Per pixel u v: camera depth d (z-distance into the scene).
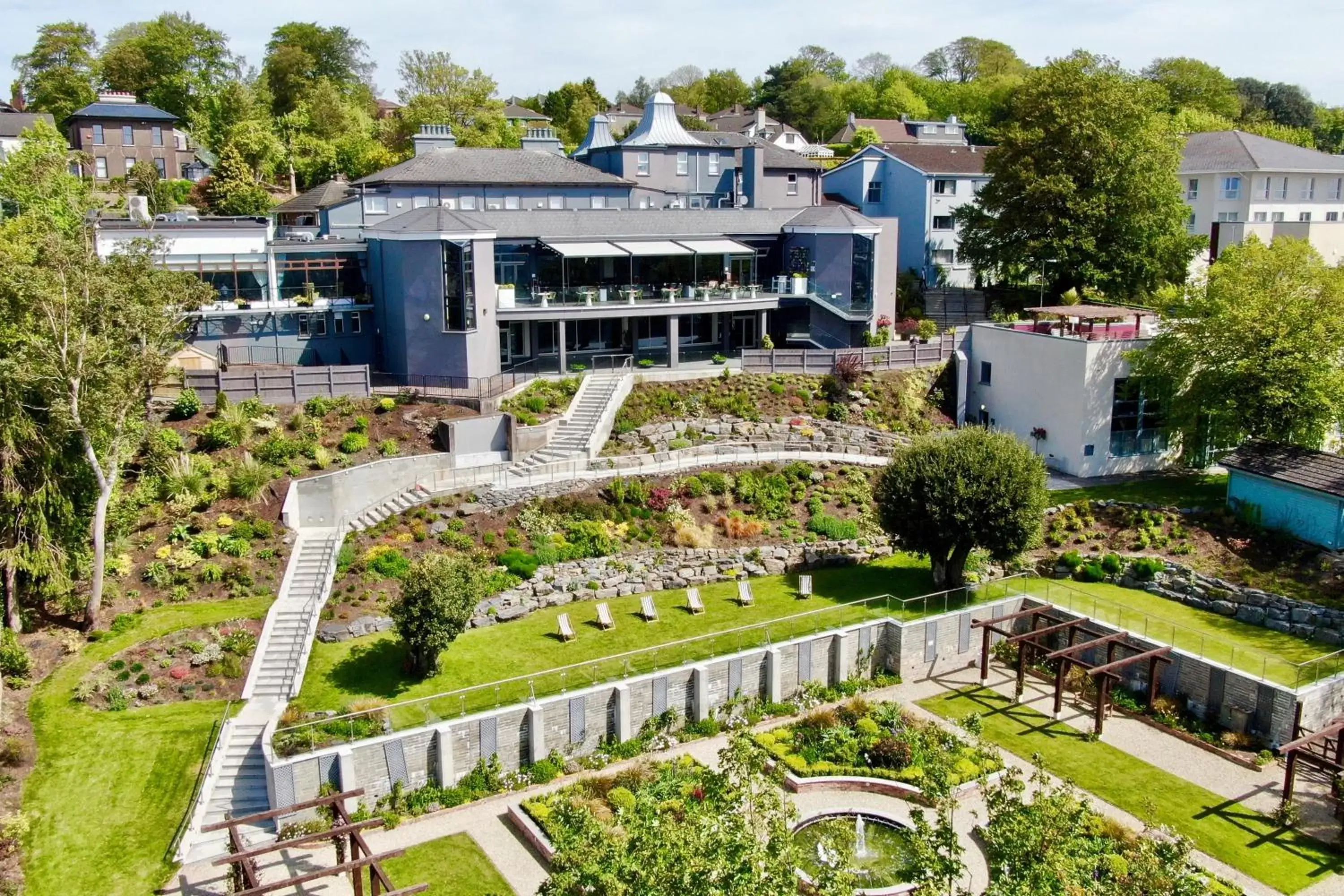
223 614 42.66
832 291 69.94
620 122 152.25
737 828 25.61
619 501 52.47
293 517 47.72
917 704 43.19
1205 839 34.41
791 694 43.16
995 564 51.38
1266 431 52.47
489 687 37.84
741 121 135.00
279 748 34.59
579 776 37.84
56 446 41.06
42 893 31.52
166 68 128.25
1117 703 43.09
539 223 66.50
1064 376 60.03
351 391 55.69
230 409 51.78
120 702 38.34
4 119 103.62
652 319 70.25
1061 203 71.31
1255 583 47.31
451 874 32.56
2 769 35.22
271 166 106.50
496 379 59.25
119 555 44.56
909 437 62.12
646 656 40.78
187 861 32.81
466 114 122.38
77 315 40.44
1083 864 26.22
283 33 144.12
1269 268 53.66
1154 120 74.25
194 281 47.53
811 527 53.31
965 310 79.44
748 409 60.97
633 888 24.62
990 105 148.88
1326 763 34.81
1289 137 125.88
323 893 31.66
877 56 196.88
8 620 40.72
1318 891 31.97
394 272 59.84
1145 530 51.81
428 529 48.84
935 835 26.89
